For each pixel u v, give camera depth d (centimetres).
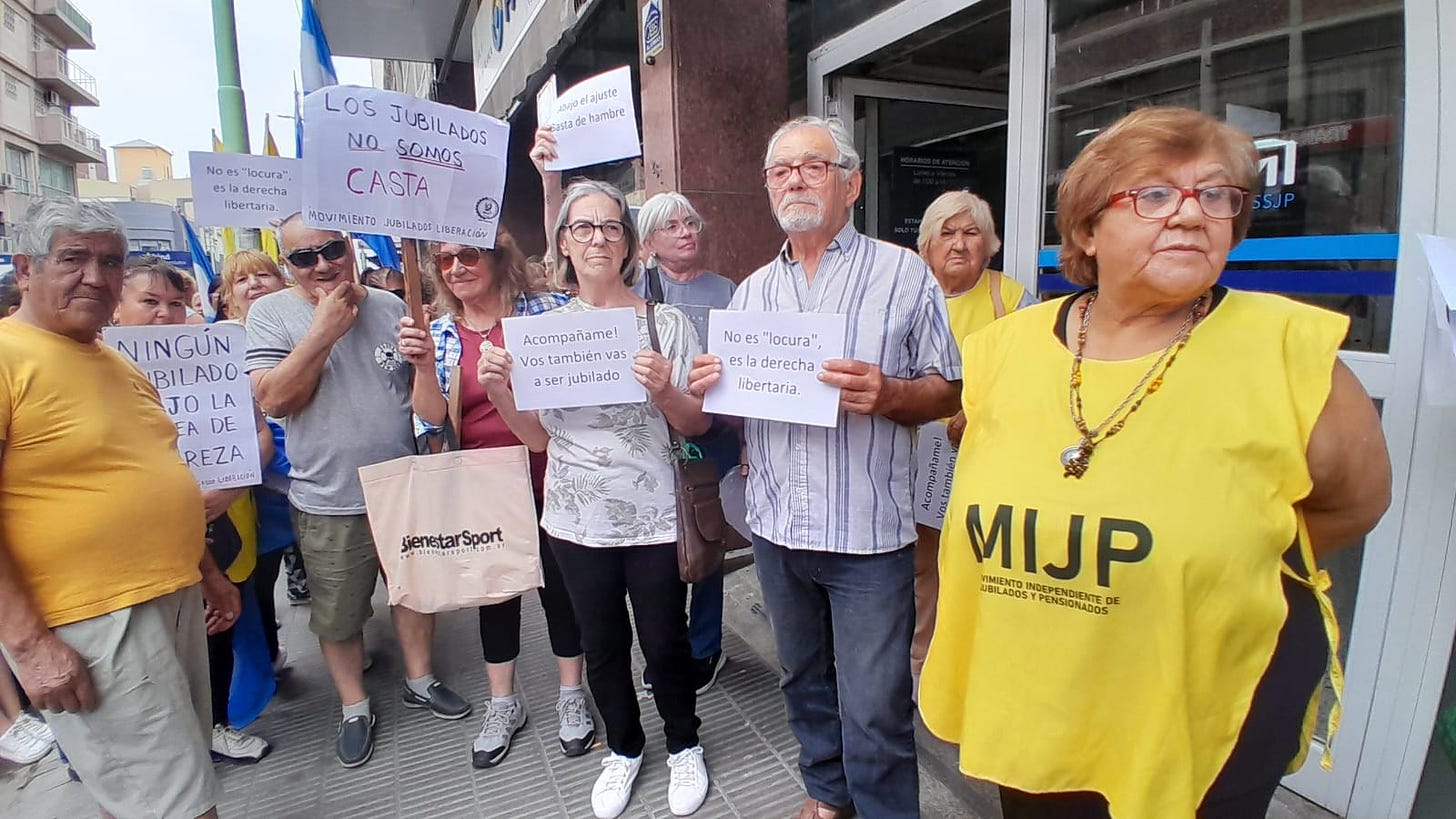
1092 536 107
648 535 211
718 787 236
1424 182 166
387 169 219
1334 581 192
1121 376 112
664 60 369
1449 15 160
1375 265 177
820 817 210
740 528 234
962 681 131
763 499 189
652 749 256
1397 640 178
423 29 1026
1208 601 102
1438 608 171
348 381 255
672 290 302
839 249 181
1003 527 115
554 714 285
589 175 721
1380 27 173
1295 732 111
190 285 295
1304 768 200
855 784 187
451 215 232
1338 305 186
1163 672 103
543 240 953
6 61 3919
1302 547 109
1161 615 103
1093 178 114
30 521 167
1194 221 104
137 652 178
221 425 248
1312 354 104
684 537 206
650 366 194
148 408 192
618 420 210
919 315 175
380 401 260
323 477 254
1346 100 181
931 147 420
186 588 198
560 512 216
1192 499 102
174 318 285
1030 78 263
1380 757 184
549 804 236
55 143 4288
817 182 172
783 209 175
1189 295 108
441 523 240
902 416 172
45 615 169
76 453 169
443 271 256
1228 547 101
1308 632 111
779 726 266
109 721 176
